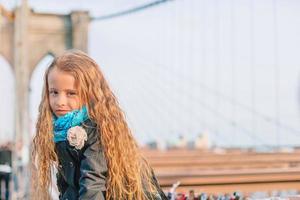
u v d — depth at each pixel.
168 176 4.04
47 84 1.60
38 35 18.11
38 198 1.68
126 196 1.56
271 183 4.43
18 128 8.30
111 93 1.62
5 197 7.19
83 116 1.54
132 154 1.60
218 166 7.69
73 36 18.23
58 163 1.59
